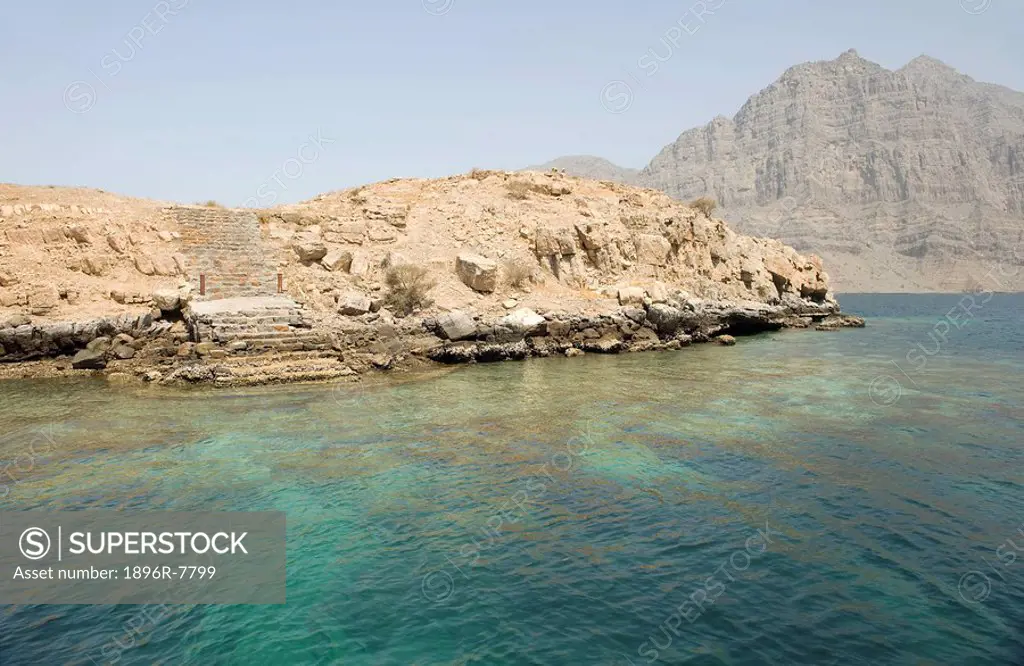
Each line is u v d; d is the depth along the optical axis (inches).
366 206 1608.0
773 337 1673.2
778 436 692.1
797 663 303.9
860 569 397.1
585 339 1338.6
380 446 649.0
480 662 305.1
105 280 1184.8
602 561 409.4
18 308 1064.2
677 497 518.0
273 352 1004.6
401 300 1279.5
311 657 308.7
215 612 349.4
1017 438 681.6
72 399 831.1
